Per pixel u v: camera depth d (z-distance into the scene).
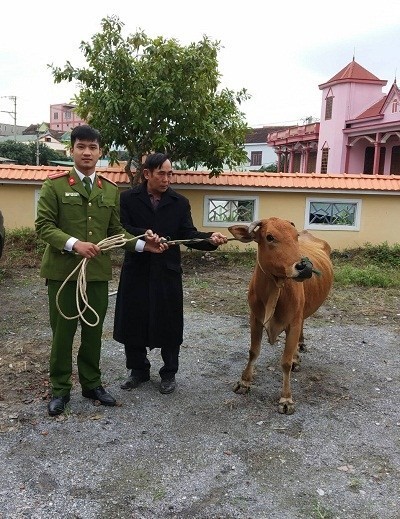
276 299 3.94
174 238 4.25
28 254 10.09
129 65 9.78
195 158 10.69
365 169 27.56
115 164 11.64
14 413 3.98
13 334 5.85
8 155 40.00
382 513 3.00
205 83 9.89
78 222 3.76
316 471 3.39
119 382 4.62
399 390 4.70
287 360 4.13
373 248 11.41
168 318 4.24
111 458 3.46
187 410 4.16
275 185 11.20
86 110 10.26
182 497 3.09
